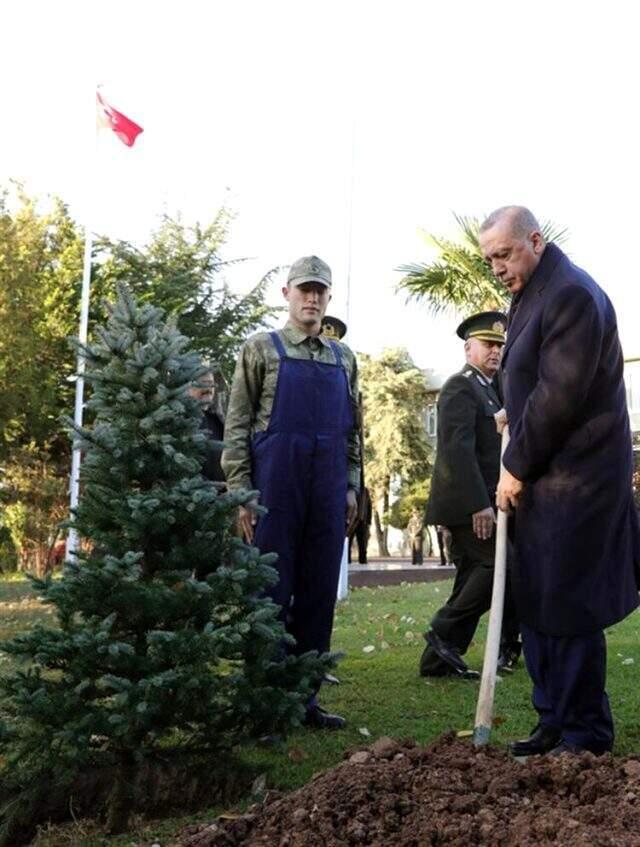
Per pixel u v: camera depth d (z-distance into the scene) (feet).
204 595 11.82
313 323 15.28
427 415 149.69
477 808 9.04
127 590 11.71
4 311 82.89
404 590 43.24
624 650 21.35
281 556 14.90
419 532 84.74
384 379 145.79
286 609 15.21
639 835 8.26
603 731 11.89
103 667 11.60
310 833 8.81
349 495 16.24
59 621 12.07
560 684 11.88
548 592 11.73
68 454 88.89
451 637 18.54
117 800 11.59
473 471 18.54
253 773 12.25
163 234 84.64
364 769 9.93
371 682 18.19
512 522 12.48
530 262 12.23
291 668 12.53
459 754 10.42
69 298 85.51
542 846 8.13
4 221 84.84
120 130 64.64
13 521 81.66
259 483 15.02
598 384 11.69
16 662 11.68
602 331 11.61
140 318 12.86
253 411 15.31
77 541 12.94
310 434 15.05
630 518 12.09
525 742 12.40
